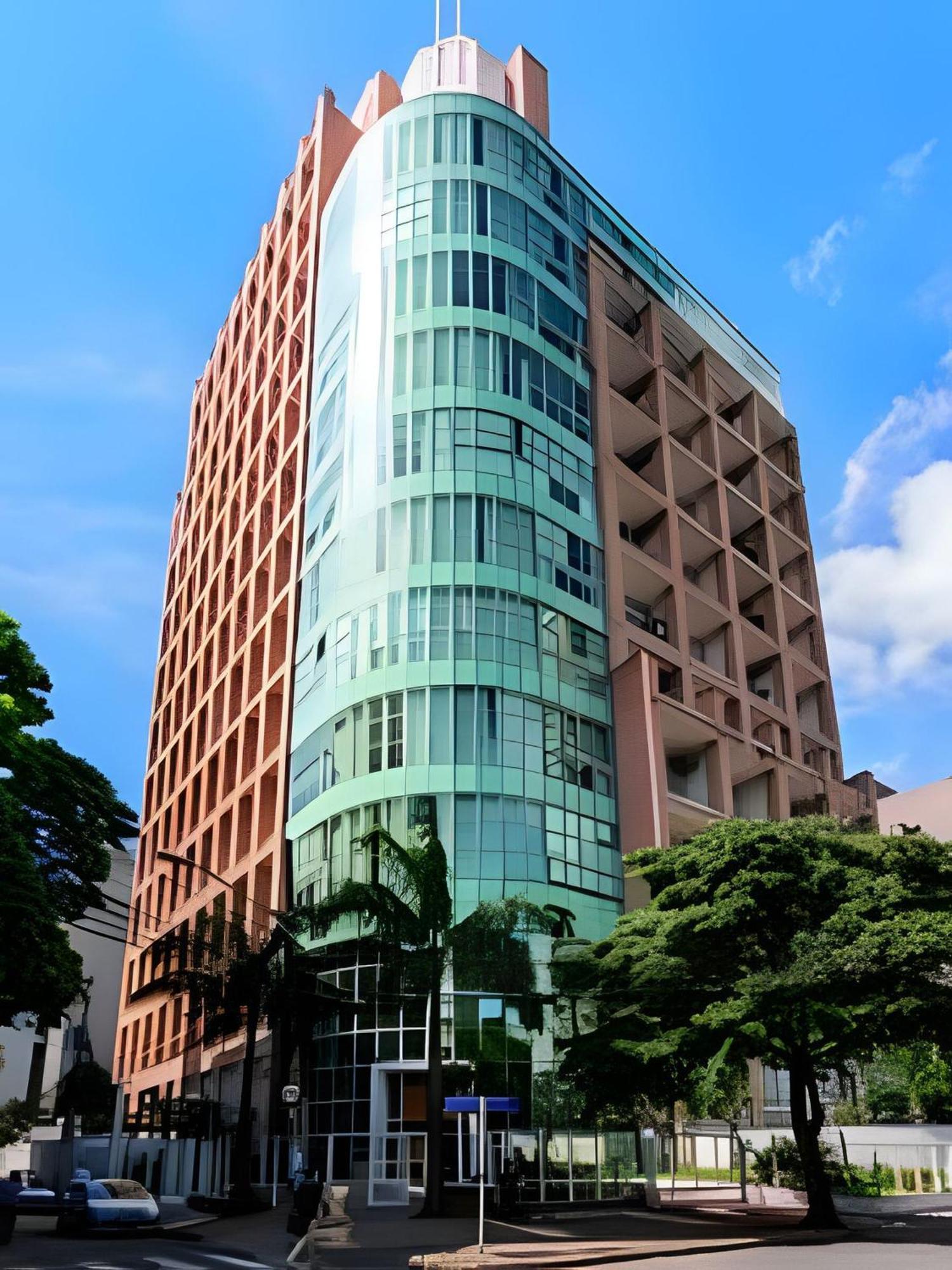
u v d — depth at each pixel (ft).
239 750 205.05
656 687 167.84
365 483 160.04
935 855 82.07
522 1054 127.85
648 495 189.16
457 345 164.25
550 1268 59.52
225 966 124.67
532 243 179.32
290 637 177.99
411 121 178.91
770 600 225.35
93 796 105.40
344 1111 132.57
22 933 84.79
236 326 280.92
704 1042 85.30
